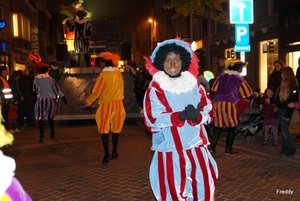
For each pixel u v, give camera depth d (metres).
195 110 3.08
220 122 6.98
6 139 1.91
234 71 7.04
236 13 12.94
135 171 6.20
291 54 13.64
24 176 6.07
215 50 22.56
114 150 7.15
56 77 12.56
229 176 5.75
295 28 12.88
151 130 3.25
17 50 27.95
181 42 3.33
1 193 1.80
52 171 6.35
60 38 13.60
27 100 11.89
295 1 12.54
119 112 6.89
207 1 14.34
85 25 13.27
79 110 11.94
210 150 7.31
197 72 3.43
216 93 7.07
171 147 3.14
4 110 9.86
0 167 1.81
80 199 4.92
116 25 15.79
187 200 3.21
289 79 6.48
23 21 29.48
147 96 3.24
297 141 8.12
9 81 10.34
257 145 7.99
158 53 3.29
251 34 16.17
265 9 15.26
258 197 4.81
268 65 15.59
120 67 12.09
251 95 6.93
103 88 6.68
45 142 9.05
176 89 3.17
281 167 6.19
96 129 11.09
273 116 7.75
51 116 9.13
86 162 6.94
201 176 3.16
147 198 4.89
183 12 15.28
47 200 4.91
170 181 3.15
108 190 5.25
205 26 24.53
